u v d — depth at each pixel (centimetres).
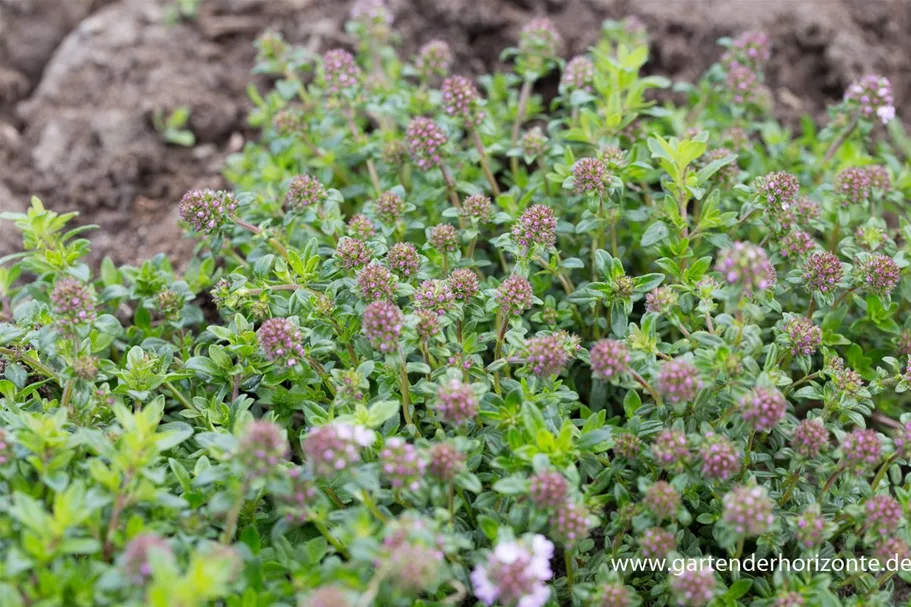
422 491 47
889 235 59
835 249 58
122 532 47
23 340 52
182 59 69
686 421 51
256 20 71
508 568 46
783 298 56
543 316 54
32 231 55
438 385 50
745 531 47
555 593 50
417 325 50
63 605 46
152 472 47
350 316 52
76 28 71
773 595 50
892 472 51
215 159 67
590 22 69
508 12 69
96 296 55
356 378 50
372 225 55
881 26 70
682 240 54
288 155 62
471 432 51
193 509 49
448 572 47
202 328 58
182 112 66
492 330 56
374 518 49
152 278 56
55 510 46
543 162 59
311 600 44
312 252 54
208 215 54
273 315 54
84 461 49
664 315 53
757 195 54
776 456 51
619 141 60
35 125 66
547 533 50
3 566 45
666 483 49
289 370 52
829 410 52
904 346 55
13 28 70
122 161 65
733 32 68
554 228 53
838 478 51
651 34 68
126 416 48
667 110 62
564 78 60
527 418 49
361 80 60
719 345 50
